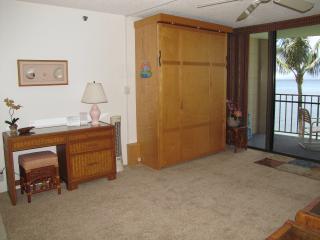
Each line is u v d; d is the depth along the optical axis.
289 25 4.38
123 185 3.53
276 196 3.16
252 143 5.57
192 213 2.79
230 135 5.23
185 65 4.16
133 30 4.23
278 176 3.79
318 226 1.64
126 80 4.25
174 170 4.08
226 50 4.76
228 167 4.19
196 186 3.47
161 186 3.49
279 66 6.21
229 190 3.34
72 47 3.71
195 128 4.46
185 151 4.37
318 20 4.04
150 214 2.78
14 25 3.25
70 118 3.63
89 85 3.61
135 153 4.38
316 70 5.82
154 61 3.91
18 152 3.46
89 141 3.45
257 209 2.86
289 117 6.31
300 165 4.25
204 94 4.51
